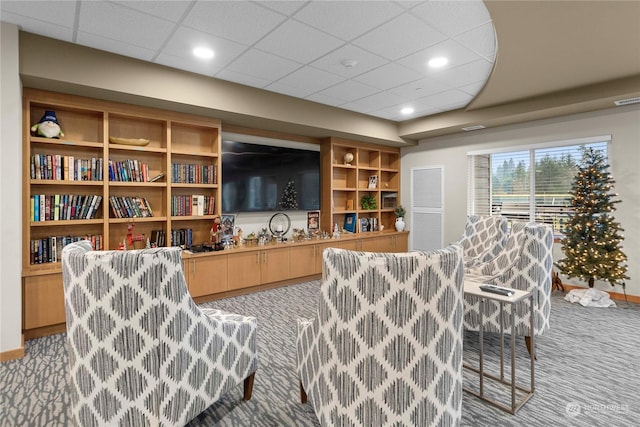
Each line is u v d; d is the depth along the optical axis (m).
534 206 4.83
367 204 6.16
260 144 4.87
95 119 3.52
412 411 1.21
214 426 1.80
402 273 1.17
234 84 3.84
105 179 3.39
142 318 1.36
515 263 2.58
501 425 1.82
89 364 1.39
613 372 2.36
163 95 3.34
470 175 5.57
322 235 5.40
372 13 2.42
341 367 1.28
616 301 4.00
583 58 3.05
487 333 3.07
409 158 6.43
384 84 3.91
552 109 4.15
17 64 2.56
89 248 1.64
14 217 2.56
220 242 4.16
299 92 4.21
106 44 2.88
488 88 3.86
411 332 1.18
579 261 3.91
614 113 4.07
